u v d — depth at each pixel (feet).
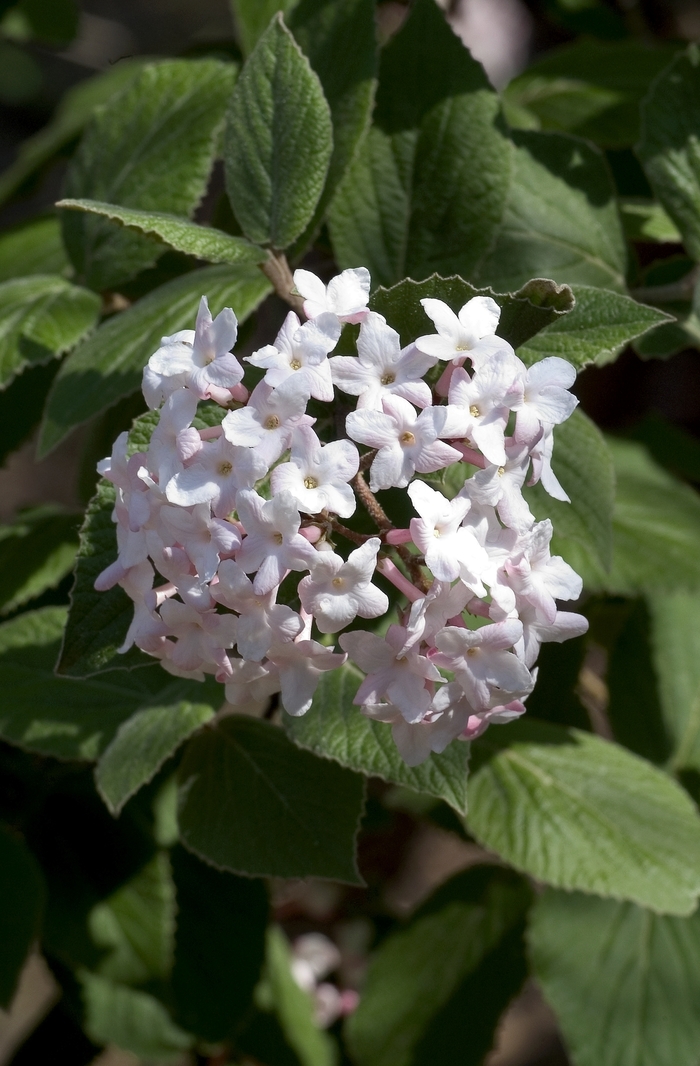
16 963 1.35
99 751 1.30
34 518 1.46
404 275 1.30
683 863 1.30
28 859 1.37
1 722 1.30
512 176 1.32
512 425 1.13
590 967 1.43
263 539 1.04
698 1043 1.41
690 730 1.52
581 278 1.36
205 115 1.37
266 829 1.25
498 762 1.36
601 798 1.34
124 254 1.37
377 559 1.10
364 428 1.05
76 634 1.11
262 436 1.04
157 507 1.07
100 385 1.24
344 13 1.29
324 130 1.22
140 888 1.42
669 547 1.44
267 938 1.46
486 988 1.51
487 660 1.06
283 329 1.07
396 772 1.15
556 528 1.26
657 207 1.49
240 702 1.10
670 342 1.36
